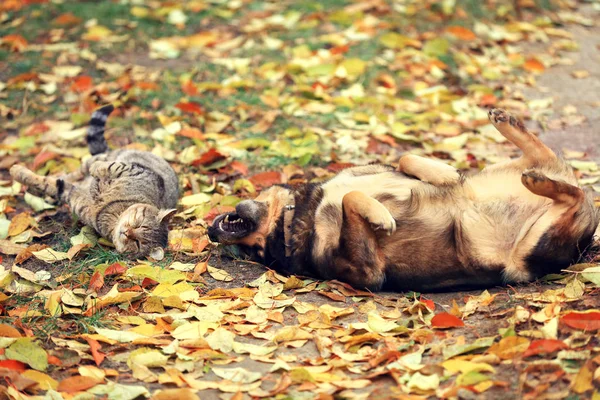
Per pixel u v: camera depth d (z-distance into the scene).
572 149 8.93
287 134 9.23
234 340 5.69
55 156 8.85
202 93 10.30
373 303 6.12
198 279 6.59
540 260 6.15
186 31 12.20
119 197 7.48
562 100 10.22
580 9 13.27
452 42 11.65
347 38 11.60
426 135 9.27
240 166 8.42
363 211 6.15
